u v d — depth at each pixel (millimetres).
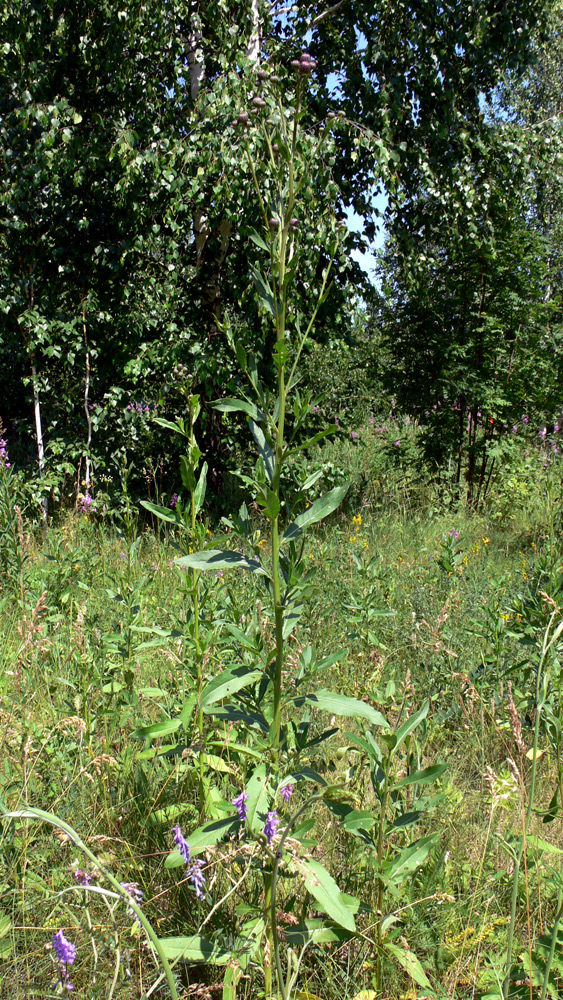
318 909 1601
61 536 5469
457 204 7512
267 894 1572
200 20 7125
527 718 2787
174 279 7074
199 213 7328
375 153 6773
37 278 7223
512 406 8727
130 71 6586
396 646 3730
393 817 2012
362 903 1609
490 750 2854
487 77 7840
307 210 6273
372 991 1606
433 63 7195
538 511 7805
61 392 7684
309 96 7352
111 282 7203
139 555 5387
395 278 8711
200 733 2061
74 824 2043
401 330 8859
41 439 7352
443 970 1722
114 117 6879
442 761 2602
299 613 1658
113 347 7320
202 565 1588
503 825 2266
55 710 2559
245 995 1647
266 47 7426
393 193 6828
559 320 11047
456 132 7539
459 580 4480
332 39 7594
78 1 6500
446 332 8758
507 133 8023
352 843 1936
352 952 1751
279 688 1618
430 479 9031
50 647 3021
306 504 6277
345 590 4113
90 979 1578
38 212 6965
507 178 7977
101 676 2760
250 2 7027
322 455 10750
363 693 2730
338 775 2127
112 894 1104
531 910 1861
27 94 6457
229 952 1526
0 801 1915
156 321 7098
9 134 6570
